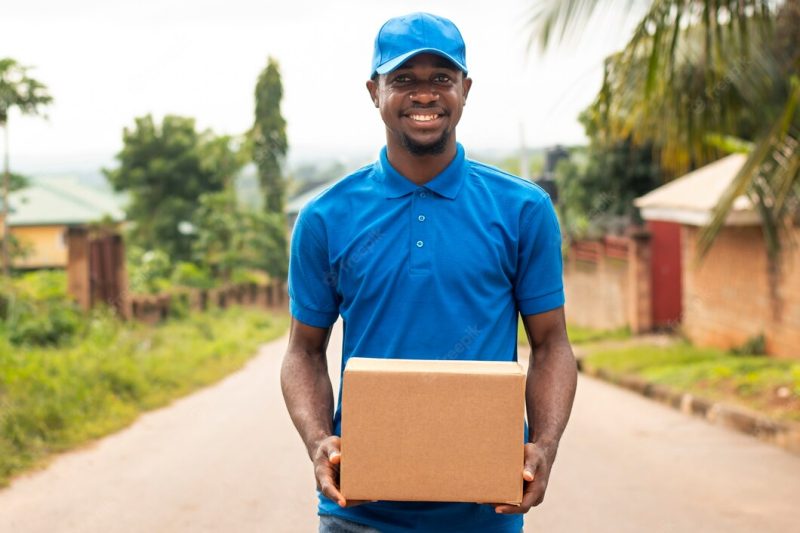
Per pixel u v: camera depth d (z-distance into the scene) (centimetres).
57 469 649
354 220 241
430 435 213
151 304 1817
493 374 212
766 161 782
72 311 1415
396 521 236
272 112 2606
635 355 1357
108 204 3934
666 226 1791
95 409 851
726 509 561
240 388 1108
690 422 877
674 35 645
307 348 256
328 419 246
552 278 245
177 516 535
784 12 751
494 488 214
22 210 3378
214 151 2752
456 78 235
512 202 240
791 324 1181
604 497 584
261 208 2747
